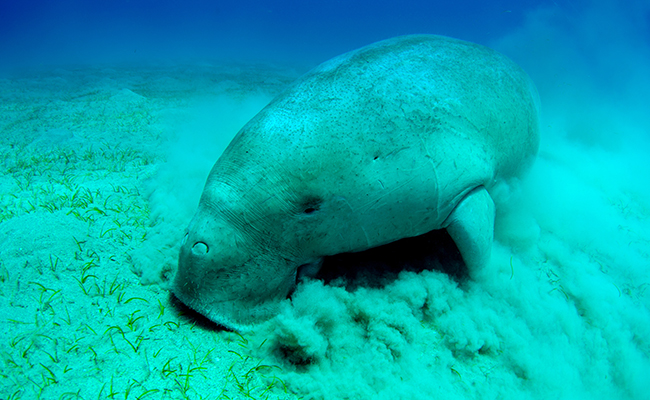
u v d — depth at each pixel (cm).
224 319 208
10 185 372
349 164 201
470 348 218
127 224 302
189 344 201
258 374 193
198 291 203
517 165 299
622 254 347
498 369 214
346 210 208
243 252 200
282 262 213
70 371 178
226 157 209
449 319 231
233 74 1521
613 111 1110
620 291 297
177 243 270
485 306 249
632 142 797
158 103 846
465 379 205
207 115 717
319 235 212
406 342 219
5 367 176
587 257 330
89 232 280
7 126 609
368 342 215
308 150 198
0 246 244
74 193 348
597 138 785
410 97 222
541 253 324
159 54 3006
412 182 212
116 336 199
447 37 298
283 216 200
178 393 176
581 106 1090
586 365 226
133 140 563
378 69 229
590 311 267
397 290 245
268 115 214
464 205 232
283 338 203
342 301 233
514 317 243
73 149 496
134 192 363
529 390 204
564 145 679
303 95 218
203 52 3488
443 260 280
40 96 897
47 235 260
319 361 202
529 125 297
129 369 183
